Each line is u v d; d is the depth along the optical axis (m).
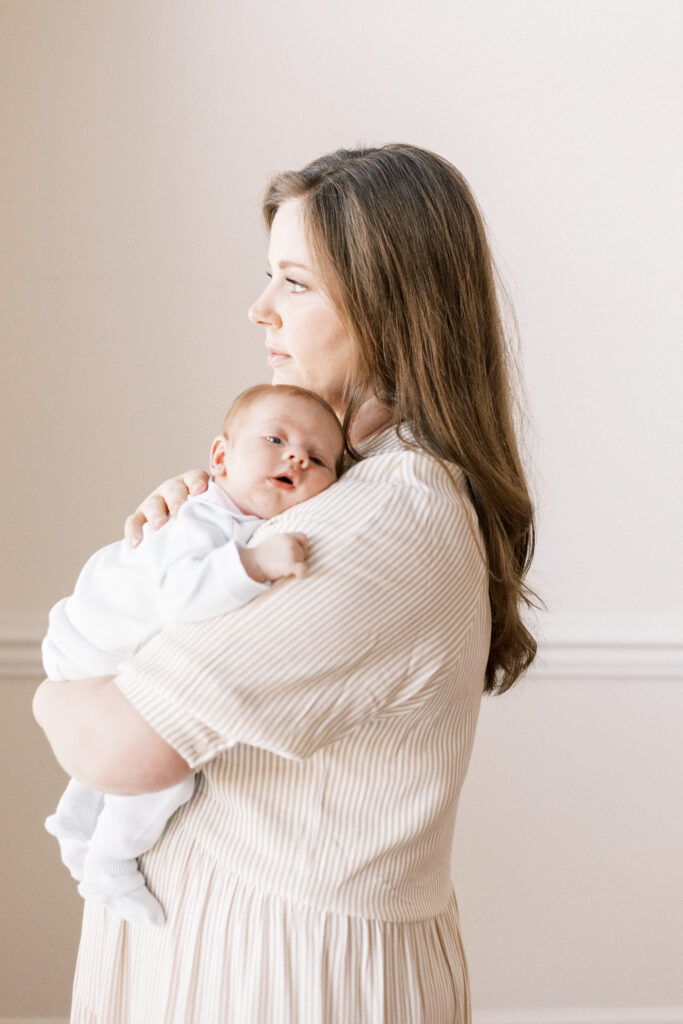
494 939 2.71
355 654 0.99
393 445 1.16
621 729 2.67
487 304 1.24
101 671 1.12
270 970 1.08
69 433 2.50
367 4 2.48
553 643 2.63
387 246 1.12
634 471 2.62
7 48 2.42
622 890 2.72
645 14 2.53
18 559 2.51
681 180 2.56
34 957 2.62
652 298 2.59
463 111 2.52
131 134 2.45
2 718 2.54
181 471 2.52
